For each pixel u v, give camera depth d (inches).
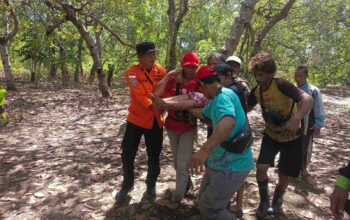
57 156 257.6
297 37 876.6
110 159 249.6
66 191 194.4
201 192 136.3
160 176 212.1
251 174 215.6
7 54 716.7
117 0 603.8
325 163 253.3
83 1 601.3
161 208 172.1
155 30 879.1
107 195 188.5
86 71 1549.0
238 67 163.9
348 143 323.3
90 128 355.6
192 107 154.0
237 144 124.4
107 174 218.7
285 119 150.3
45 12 615.8
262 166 158.6
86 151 270.2
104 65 999.0
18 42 1112.2
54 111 461.7
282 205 176.4
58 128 355.9
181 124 166.1
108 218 165.0
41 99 588.7
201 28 940.6
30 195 190.5
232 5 737.6
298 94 142.6
